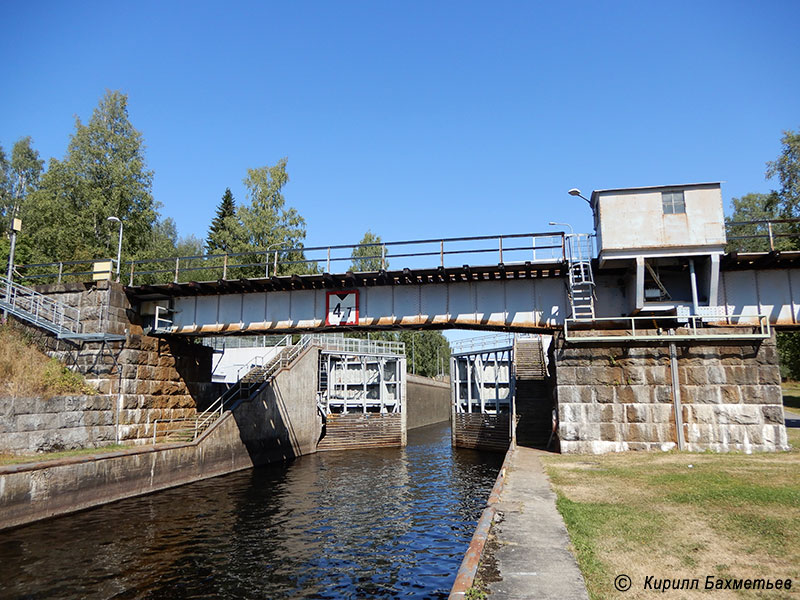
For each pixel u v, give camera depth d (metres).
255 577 13.72
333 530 18.61
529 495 13.25
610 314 23.45
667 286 22.64
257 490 25.89
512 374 40.09
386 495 25.28
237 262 54.81
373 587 13.21
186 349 31.36
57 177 43.28
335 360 49.03
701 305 21.64
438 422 84.06
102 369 26.19
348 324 26.47
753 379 20.08
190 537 17.19
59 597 12.06
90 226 43.34
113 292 26.95
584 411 21.20
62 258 42.12
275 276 25.81
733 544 8.76
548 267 23.23
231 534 17.72
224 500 23.22
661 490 13.18
